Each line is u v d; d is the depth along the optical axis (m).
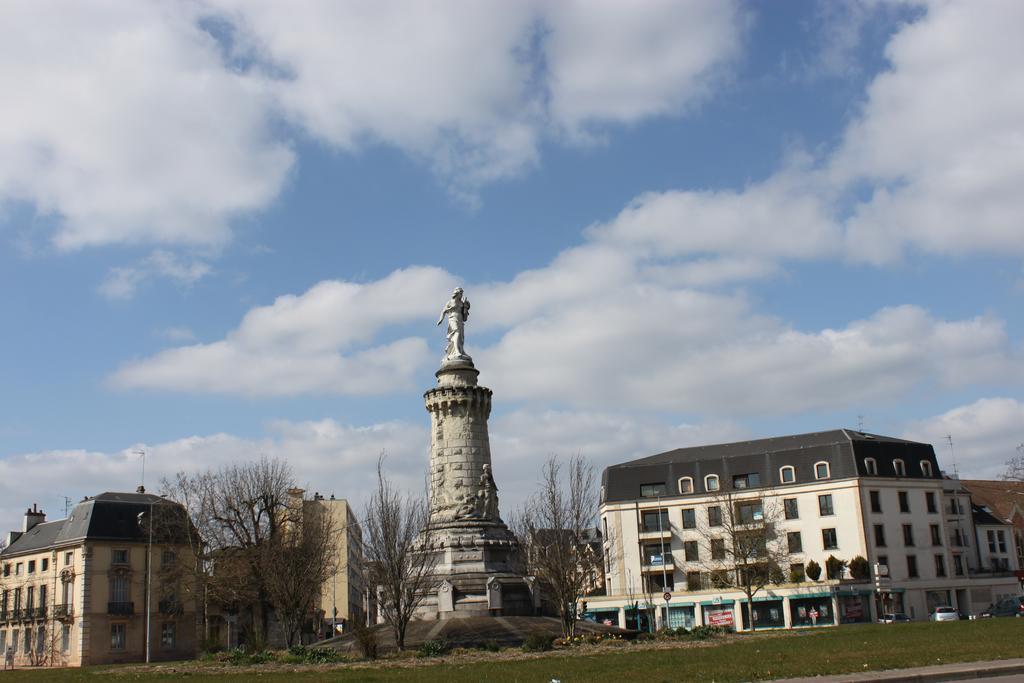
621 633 52.41
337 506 121.75
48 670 53.28
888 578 89.56
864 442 94.19
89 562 85.19
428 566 52.06
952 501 104.69
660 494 98.62
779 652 35.19
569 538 54.53
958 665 25.44
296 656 46.06
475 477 58.78
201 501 72.00
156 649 86.38
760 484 95.94
